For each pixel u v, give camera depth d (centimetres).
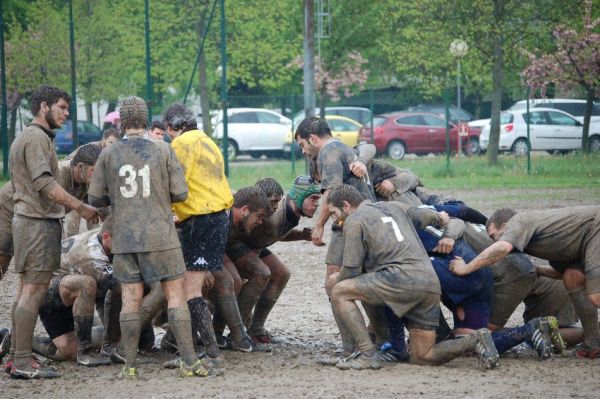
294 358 1702
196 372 1541
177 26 6900
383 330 1678
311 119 1839
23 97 7519
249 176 5734
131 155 1523
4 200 1669
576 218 1597
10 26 7538
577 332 1720
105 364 1655
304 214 1798
